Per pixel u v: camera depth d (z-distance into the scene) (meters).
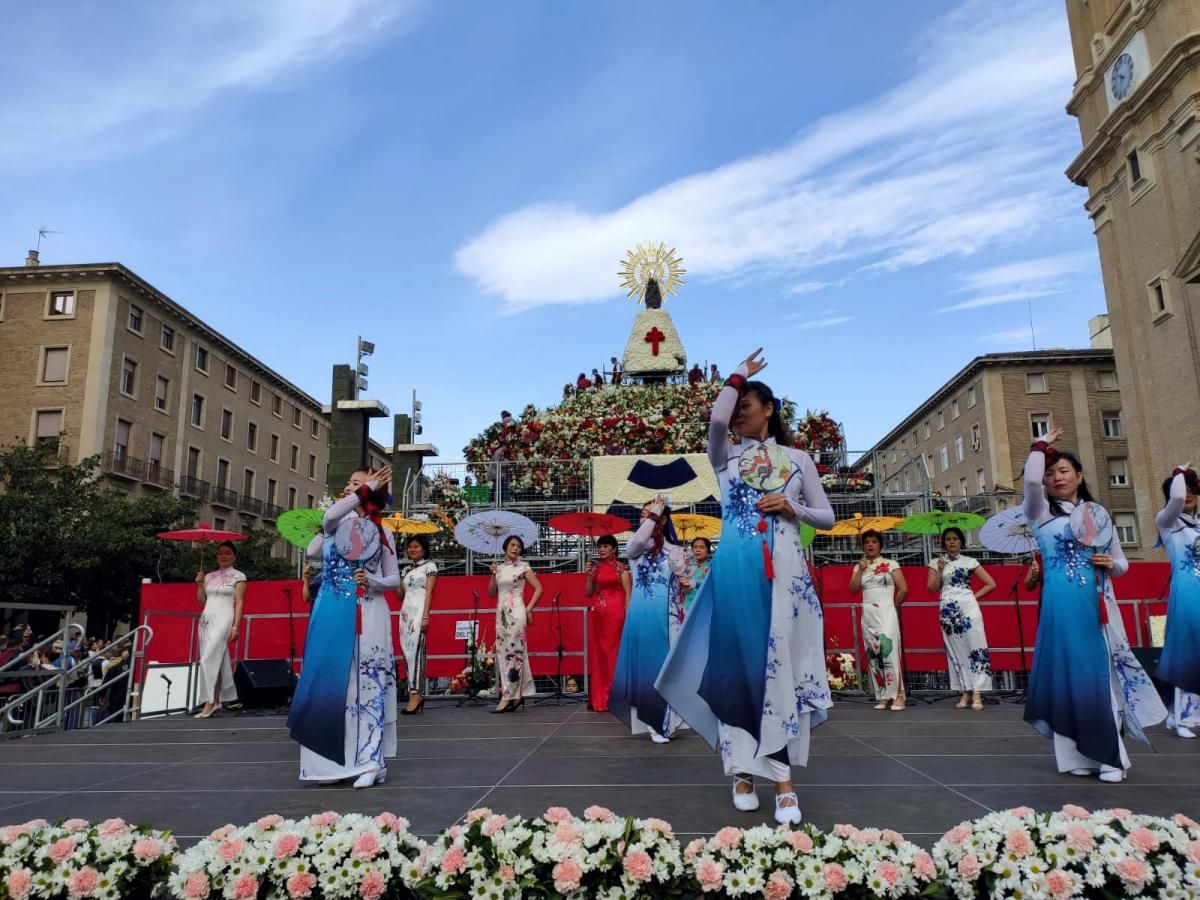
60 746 6.60
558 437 15.53
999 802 4.02
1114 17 25.41
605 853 2.78
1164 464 23.80
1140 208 24.70
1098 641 4.64
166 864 2.96
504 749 6.03
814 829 2.96
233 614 9.44
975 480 46.00
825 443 15.16
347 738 4.66
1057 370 44.44
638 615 6.66
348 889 2.74
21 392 33.47
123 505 27.48
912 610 11.55
